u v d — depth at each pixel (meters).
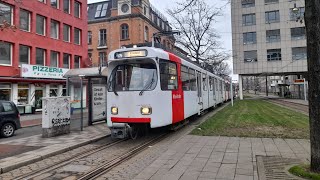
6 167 7.26
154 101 10.61
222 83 32.31
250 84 138.38
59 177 6.72
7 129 13.40
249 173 6.42
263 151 8.52
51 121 12.04
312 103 6.16
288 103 36.50
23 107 27.02
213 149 8.91
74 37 35.16
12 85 26.03
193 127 14.06
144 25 49.66
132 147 9.80
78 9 36.22
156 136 11.77
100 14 51.38
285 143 9.65
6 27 13.74
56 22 32.12
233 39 55.22
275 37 53.22
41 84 29.02
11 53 26.41
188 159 7.77
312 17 6.12
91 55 50.97
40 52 29.72
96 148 9.93
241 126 13.73
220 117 17.91
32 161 8.09
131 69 11.08
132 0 48.69
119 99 10.84
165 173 6.58
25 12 27.92
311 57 6.14
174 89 12.13
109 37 49.84
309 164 6.80
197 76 16.48
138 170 7.00
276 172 6.41
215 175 6.34
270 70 53.47
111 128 10.84
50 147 9.66
